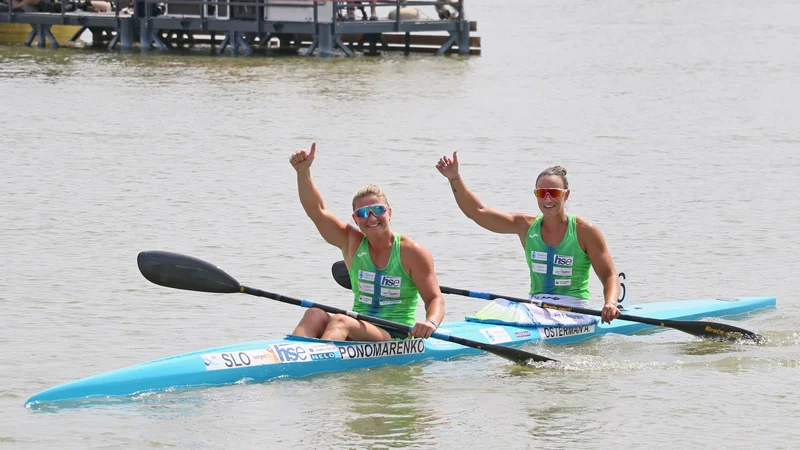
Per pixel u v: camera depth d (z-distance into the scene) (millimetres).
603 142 25109
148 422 8797
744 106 31734
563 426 8852
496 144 24562
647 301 13086
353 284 10758
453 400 9492
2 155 21734
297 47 47094
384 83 35781
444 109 30094
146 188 19016
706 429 8797
